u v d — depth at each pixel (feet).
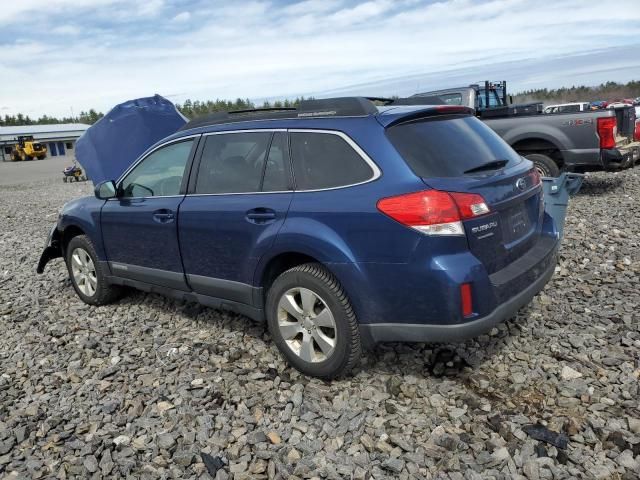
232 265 13.42
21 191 78.38
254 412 11.26
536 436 9.71
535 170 13.47
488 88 41.50
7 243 33.04
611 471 8.82
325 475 9.25
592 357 12.38
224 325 15.98
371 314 11.11
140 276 16.39
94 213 17.56
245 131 13.57
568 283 17.01
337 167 11.67
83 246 18.37
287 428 10.66
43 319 17.83
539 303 15.57
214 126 14.40
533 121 30.04
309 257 12.23
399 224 10.43
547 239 13.29
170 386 12.57
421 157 10.98
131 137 31.37
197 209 14.01
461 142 11.89
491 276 11.04
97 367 13.98
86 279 18.71
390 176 10.85
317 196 11.73
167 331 15.94
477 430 10.09
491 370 12.22
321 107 12.44
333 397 11.60
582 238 21.72
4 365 14.53
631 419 9.99
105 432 10.93
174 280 15.20
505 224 11.53
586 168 29.50
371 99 14.76
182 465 9.75
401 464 9.27
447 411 10.80
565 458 9.17
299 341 12.59
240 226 12.95
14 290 21.58
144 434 10.80
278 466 9.51
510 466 9.10
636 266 18.15
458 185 10.57
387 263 10.66
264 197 12.67
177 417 11.20
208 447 10.22
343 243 11.14
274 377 12.62
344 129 11.71
